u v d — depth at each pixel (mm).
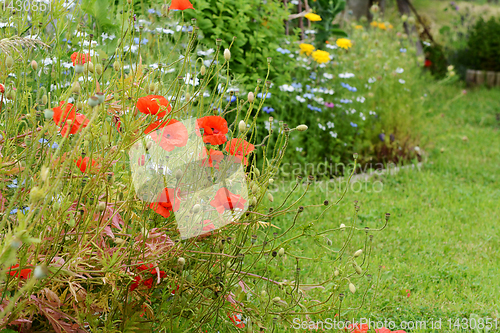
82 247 1760
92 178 1794
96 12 3201
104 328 1844
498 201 4898
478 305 3051
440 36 11992
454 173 5742
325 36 6598
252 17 5258
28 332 1885
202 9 4605
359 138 5859
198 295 2160
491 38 10469
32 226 1339
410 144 6207
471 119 7848
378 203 4695
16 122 1901
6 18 2424
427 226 4262
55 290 1896
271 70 5109
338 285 2312
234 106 4457
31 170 1946
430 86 9031
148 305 2010
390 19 8688
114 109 2020
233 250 2117
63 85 2600
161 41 3779
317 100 5445
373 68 6383
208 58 4129
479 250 3910
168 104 1842
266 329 2270
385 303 2984
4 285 1709
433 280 3342
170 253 1977
